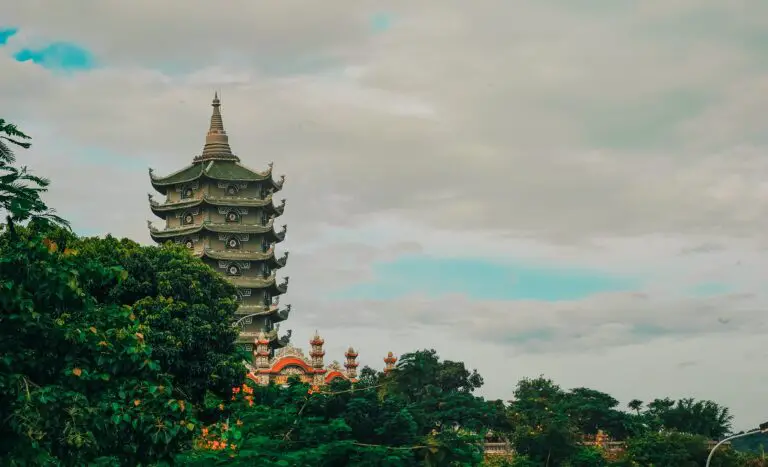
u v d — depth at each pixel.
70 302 39.69
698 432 149.50
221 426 66.69
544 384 152.25
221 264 156.38
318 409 77.88
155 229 159.75
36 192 36.25
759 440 153.00
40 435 36.12
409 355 91.94
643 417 142.88
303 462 66.00
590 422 141.88
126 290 92.38
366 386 82.19
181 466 58.69
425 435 81.44
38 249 38.53
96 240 95.88
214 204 156.88
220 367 90.62
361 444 72.25
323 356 131.88
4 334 37.88
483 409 90.56
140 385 41.59
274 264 159.88
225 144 161.88
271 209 161.25
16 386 36.50
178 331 90.62
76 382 39.34
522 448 113.12
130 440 41.31
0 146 35.16
